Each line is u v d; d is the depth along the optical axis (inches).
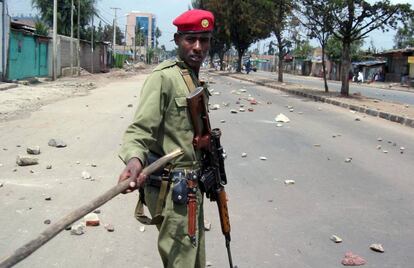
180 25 108.6
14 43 997.2
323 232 209.6
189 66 110.3
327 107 756.6
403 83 1882.4
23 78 1063.0
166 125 106.4
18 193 239.8
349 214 234.2
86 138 392.8
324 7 893.2
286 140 426.6
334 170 322.3
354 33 909.8
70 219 75.6
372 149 404.5
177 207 104.9
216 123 510.3
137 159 96.3
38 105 605.9
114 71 2192.4
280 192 265.9
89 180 268.5
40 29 1353.3
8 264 66.3
